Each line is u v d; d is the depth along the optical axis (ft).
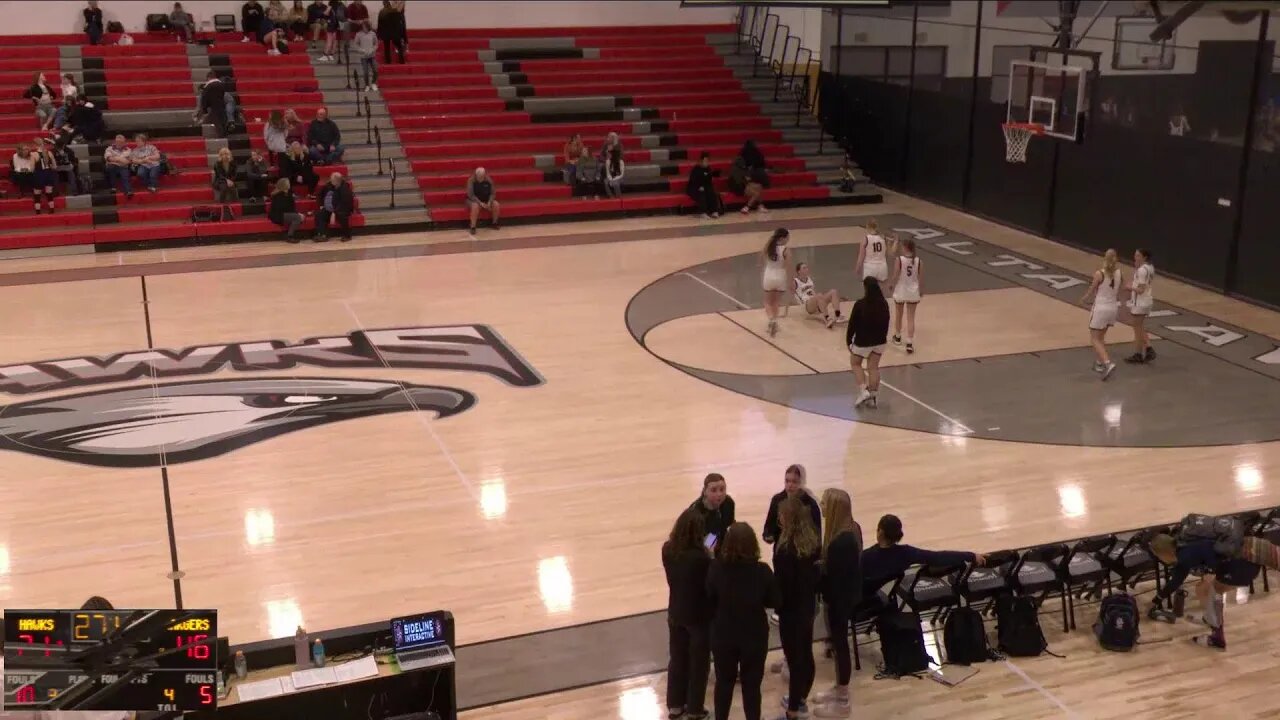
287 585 28.84
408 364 45.57
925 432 39.04
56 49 75.20
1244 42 52.65
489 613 27.55
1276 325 51.01
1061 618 27.61
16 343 47.65
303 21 81.82
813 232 68.80
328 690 20.86
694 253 63.82
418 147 73.67
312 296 54.90
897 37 78.02
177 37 78.79
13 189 65.77
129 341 48.03
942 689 24.58
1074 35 62.75
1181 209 57.47
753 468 36.06
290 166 67.41
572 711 23.68
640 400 41.96
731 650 21.81
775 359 46.52
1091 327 44.65
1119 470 36.01
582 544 31.09
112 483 34.76
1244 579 26.37
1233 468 36.22
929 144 76.48
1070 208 64.85
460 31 85.25
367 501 33.68
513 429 39.19
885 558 25.02
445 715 21.39
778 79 84.02
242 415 40.19
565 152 75.31
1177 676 25.13
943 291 56.44
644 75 84.12
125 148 66.39
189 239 64.85
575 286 57.00
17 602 27.94
